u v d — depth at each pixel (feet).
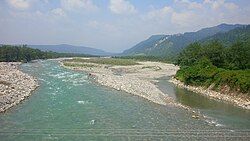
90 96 220.43
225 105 197.77
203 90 255.29
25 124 145.89
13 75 304.71
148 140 122.72
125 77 337.72
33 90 238.68
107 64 549.54
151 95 225.76
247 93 207.92
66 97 215.10
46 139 123.65
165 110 179.11
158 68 490.49
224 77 238.89
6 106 177.37
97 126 143.84
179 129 139.33
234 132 134.92
